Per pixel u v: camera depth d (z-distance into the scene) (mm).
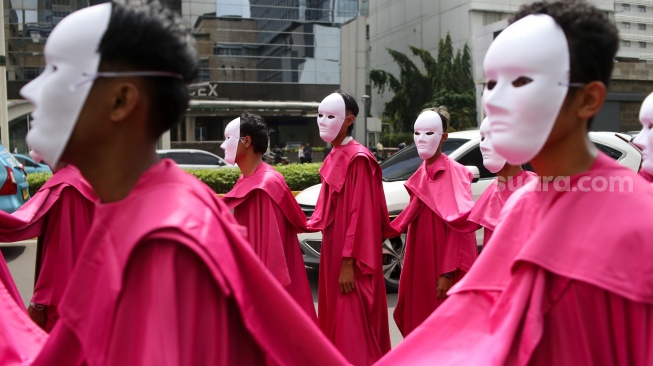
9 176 8281
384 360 1917
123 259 1365
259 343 1523
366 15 40125
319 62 39406
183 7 36938
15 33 31203
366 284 4320
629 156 7078
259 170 4492
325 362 1587
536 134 1578
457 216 4301
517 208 1841
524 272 1643
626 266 1492
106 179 1515
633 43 31594
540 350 1589
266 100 38812
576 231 1581
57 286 4059
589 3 1633
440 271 4520
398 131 37656
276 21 38500
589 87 1589
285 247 4582
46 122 1435
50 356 1567
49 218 4121
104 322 1391
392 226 4680
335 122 4379
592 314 1546
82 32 1421
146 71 1464
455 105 34625
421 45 43594
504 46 1600
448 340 1867
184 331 1378
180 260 1387
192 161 15750
